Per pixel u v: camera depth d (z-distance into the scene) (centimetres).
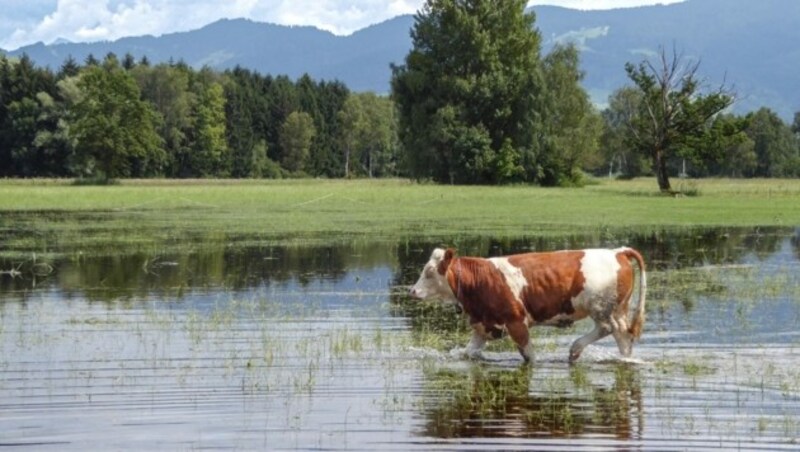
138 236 3173
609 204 4931
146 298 1897
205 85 12112
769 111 13862
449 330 1561
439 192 5991
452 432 1018
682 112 6191
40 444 987
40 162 9906
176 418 1071
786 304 1761
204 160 11362
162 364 1319
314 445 980
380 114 12925
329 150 12788
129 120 8875
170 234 3250
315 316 1683
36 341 1469
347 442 989
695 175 12531
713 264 2438
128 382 1222
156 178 10406
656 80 6306
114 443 987
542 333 1532
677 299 1827
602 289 1339
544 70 8306
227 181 9188
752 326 1556
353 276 2212
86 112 8750
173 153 11250
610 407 1107
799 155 13650
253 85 12769
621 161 14462
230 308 1762
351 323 1617
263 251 2716
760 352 1371
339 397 1155
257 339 1484
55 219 3991
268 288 2028
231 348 1421
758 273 2236
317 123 12769
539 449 964
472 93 7350
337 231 3347
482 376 1259
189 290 2006
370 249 2764
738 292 1912
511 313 1342
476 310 1360
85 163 8962
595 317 1345
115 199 5369
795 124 16162
